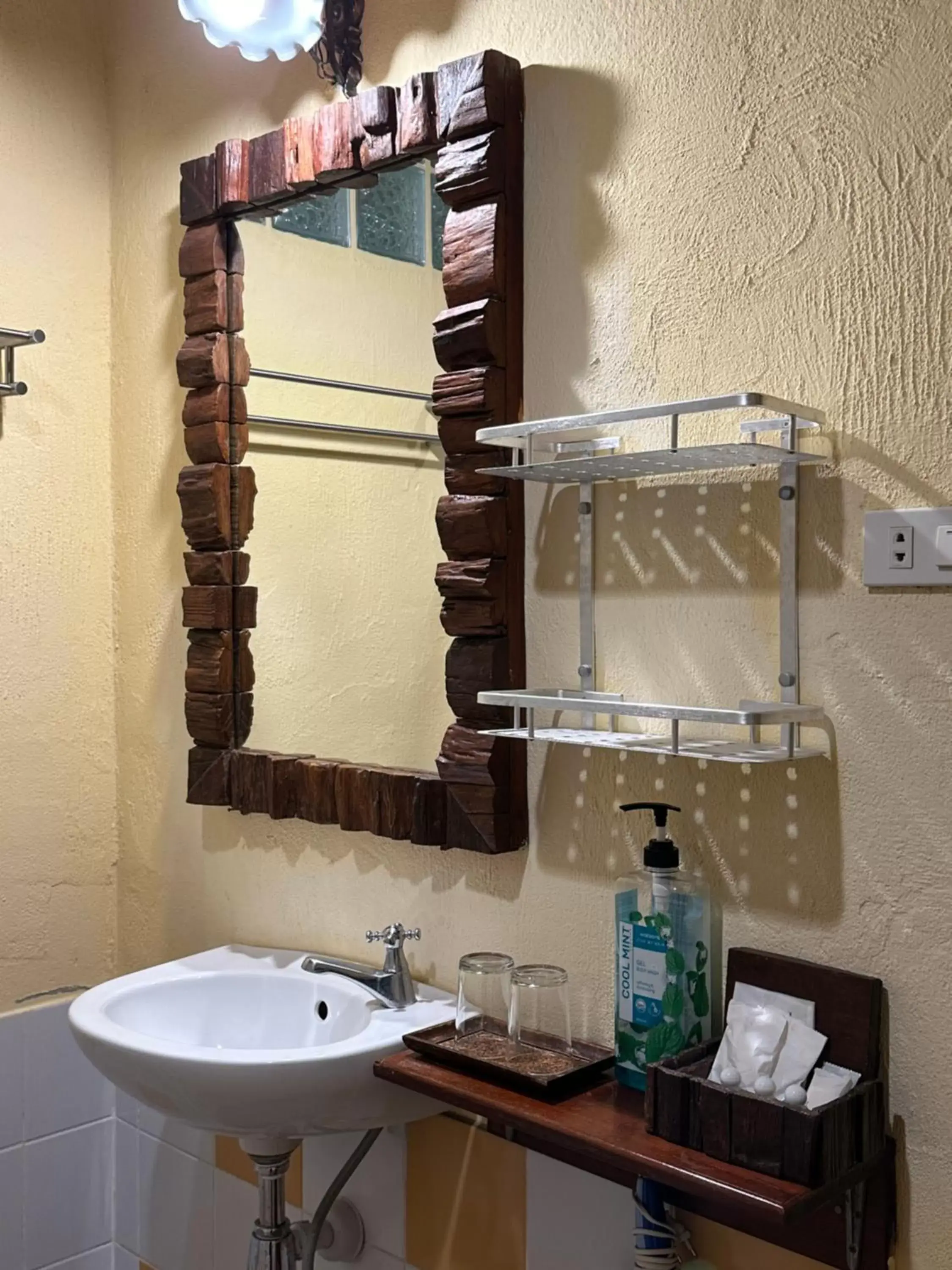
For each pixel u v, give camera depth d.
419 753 1.62
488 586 1.47
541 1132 1.21
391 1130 1.63
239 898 1.91
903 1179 1.17
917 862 1.16
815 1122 1.05
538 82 1.47
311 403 1.76
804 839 1.24
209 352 1.87
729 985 1.27
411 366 1.62
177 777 2.02
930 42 1.14
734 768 1.30
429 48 1.60
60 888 2.06
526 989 1.38
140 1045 1.42
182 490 1.91
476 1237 1.53
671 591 1.36
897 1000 1.18
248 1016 1.71
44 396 2.02
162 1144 2.01
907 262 1.16
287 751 1.81
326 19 1.64
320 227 1.74
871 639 1.19
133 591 2.09
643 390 1.38
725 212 1.30
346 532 1.71
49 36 2.02
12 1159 1.98
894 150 1.17
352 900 1.74
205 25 1.57
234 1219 1.89
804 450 1.24
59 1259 2.04
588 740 1.31
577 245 1.43
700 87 1.31
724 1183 1.07
